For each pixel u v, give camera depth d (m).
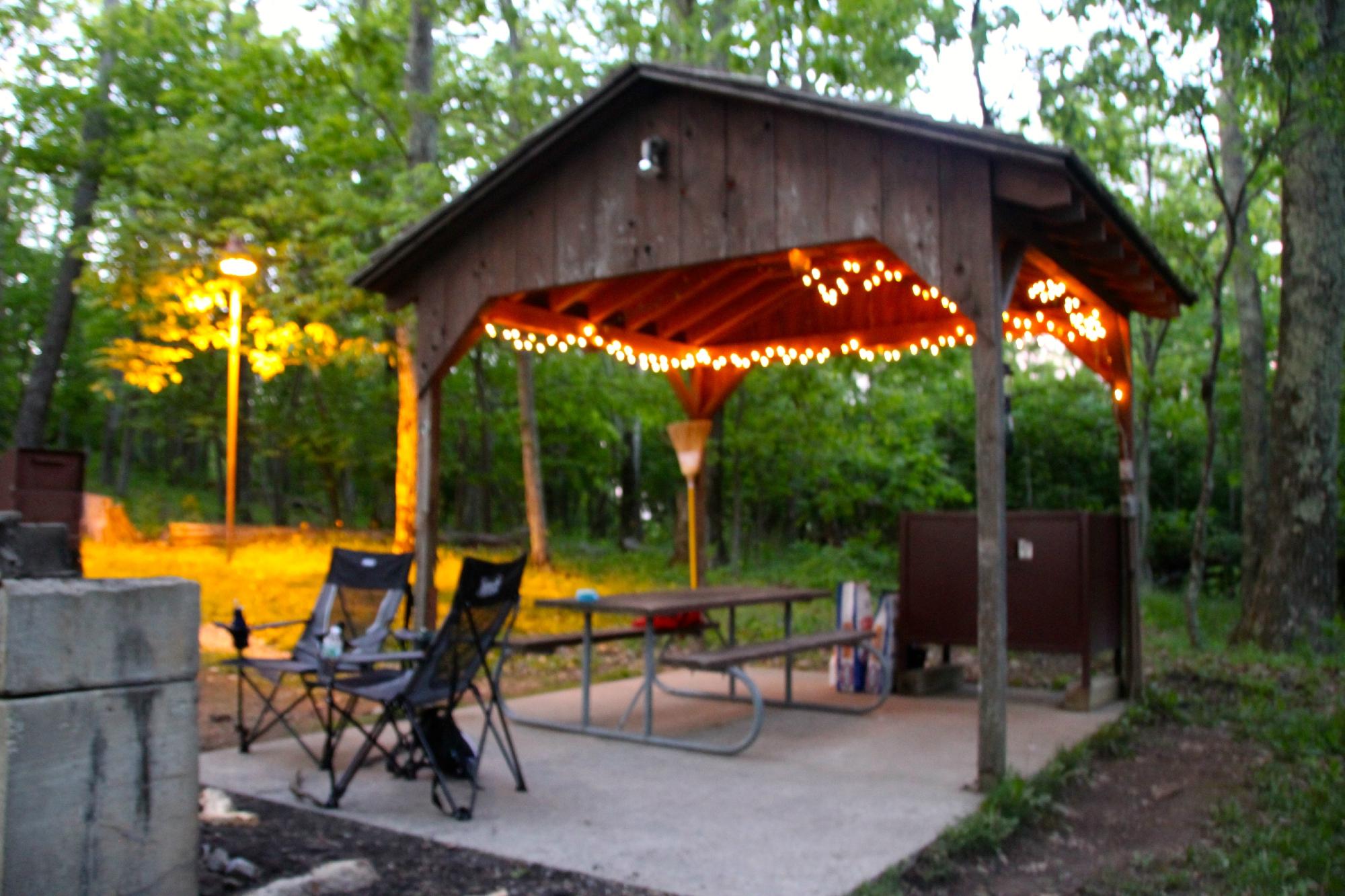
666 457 28.06
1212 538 19.00
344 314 11.70
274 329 11.40
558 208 6.06
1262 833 4.27
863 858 3.66
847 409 18.17
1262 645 9.86
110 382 15.30
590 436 24.14
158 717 2.66
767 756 5.34
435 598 6.43
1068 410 22.05
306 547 14.64
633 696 7.20
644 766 5.11
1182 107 8.69
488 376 21.02
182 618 2.73
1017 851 4.05
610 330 7.94
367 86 12.64
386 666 6.55
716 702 7.01
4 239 24.91
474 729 5.96
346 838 3.80
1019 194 4.64
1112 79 8.80
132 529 14.91
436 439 6.54
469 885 3.34
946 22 9.48
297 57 11.90
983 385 4.65
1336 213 9.93
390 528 22.38
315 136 12.25
